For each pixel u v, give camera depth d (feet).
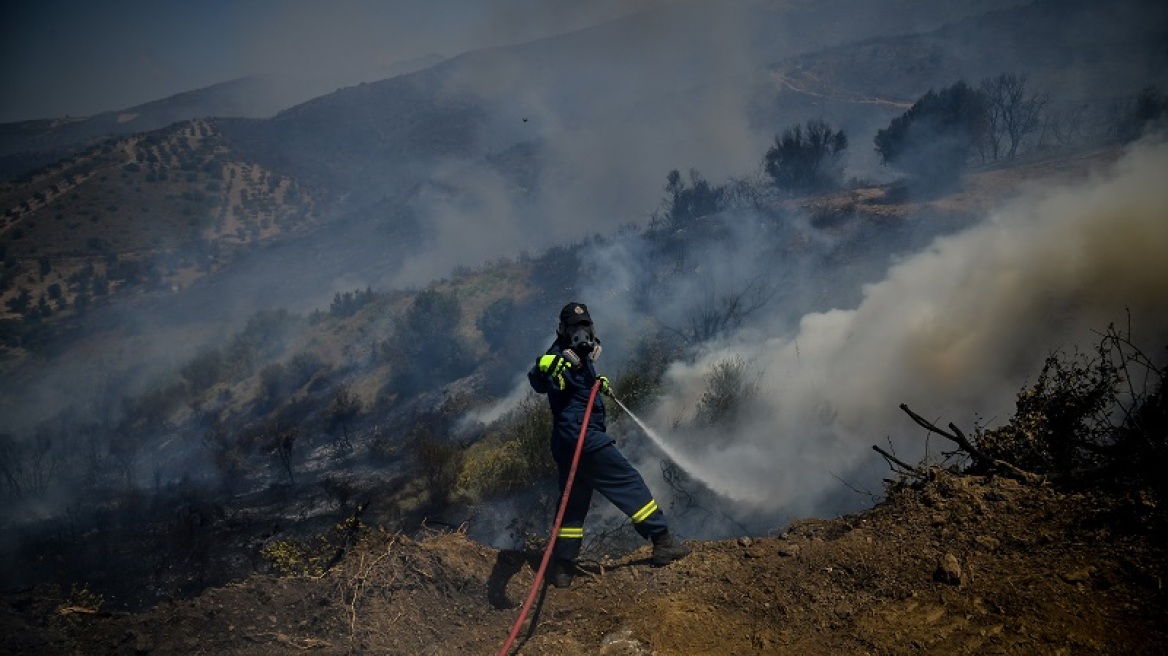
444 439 65.67
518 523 40.29
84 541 53.57
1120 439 14.02
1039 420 15.23
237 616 13.21
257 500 61.93
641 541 29.86
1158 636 9.66
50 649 12.13
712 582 13.61
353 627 13.09
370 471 65.26
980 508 13.43
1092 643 9.82
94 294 304.30
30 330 245.45
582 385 14.80
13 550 54.24
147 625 12.87
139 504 64.18
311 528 51.19
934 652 10.39
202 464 78.02
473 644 12.94
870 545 13.34
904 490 15.08
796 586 12.80
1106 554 11.33
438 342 88.07
